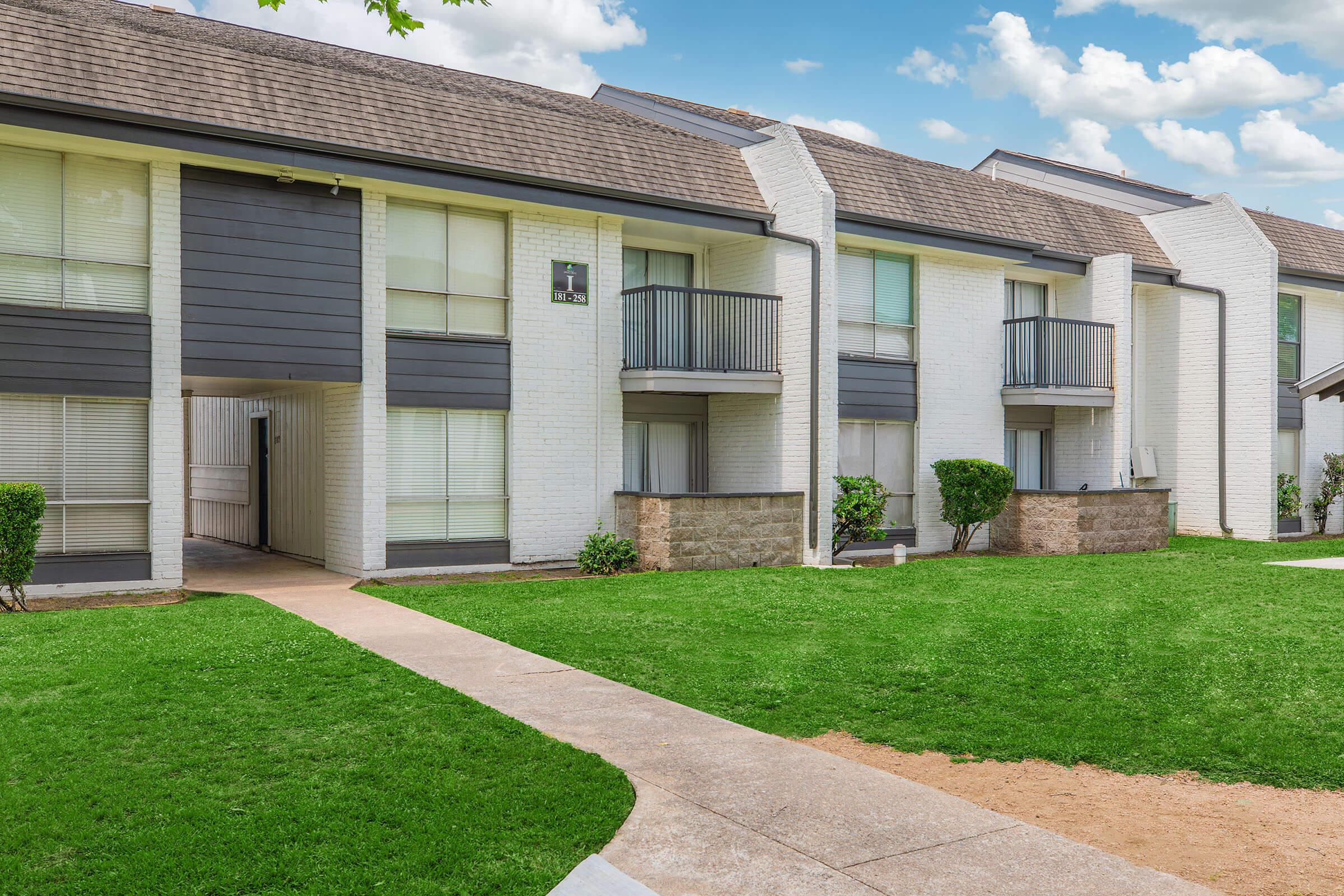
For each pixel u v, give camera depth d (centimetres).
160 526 1292
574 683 821
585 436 1595
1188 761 673
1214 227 2194
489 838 509
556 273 1563
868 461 1834
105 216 1258
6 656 861
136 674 799
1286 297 2352
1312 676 869
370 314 1414
